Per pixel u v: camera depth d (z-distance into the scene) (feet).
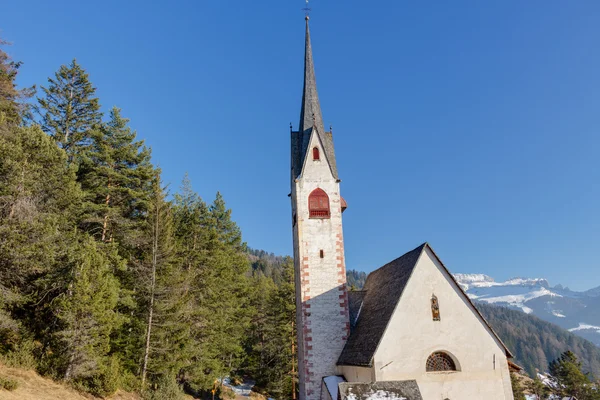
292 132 129.59
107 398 94.99
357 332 102.68
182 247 152.87
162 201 125.70
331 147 127.75
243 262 199.62
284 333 199.00
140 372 115.03
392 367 80.94
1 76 113.50
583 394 232.53
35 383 81.05
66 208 104.47
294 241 124.98
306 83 134.21
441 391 81.00
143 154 133.59
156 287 116.37
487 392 81.92
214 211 199.82
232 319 193.36
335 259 114.21
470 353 83.61
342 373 102.94
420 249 90.07
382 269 115.03
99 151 127.54
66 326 87.76
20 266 86.12
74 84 137.69
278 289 220.23
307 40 139.64
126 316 112.27
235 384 225.97
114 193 122.83
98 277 90.94
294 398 183.01
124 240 124.06
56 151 102.12
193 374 146.92
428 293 86.07
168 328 119.65
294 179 124.06
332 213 118.01
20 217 85.35
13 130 95.20
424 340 83.15
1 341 90.17
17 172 86.33
